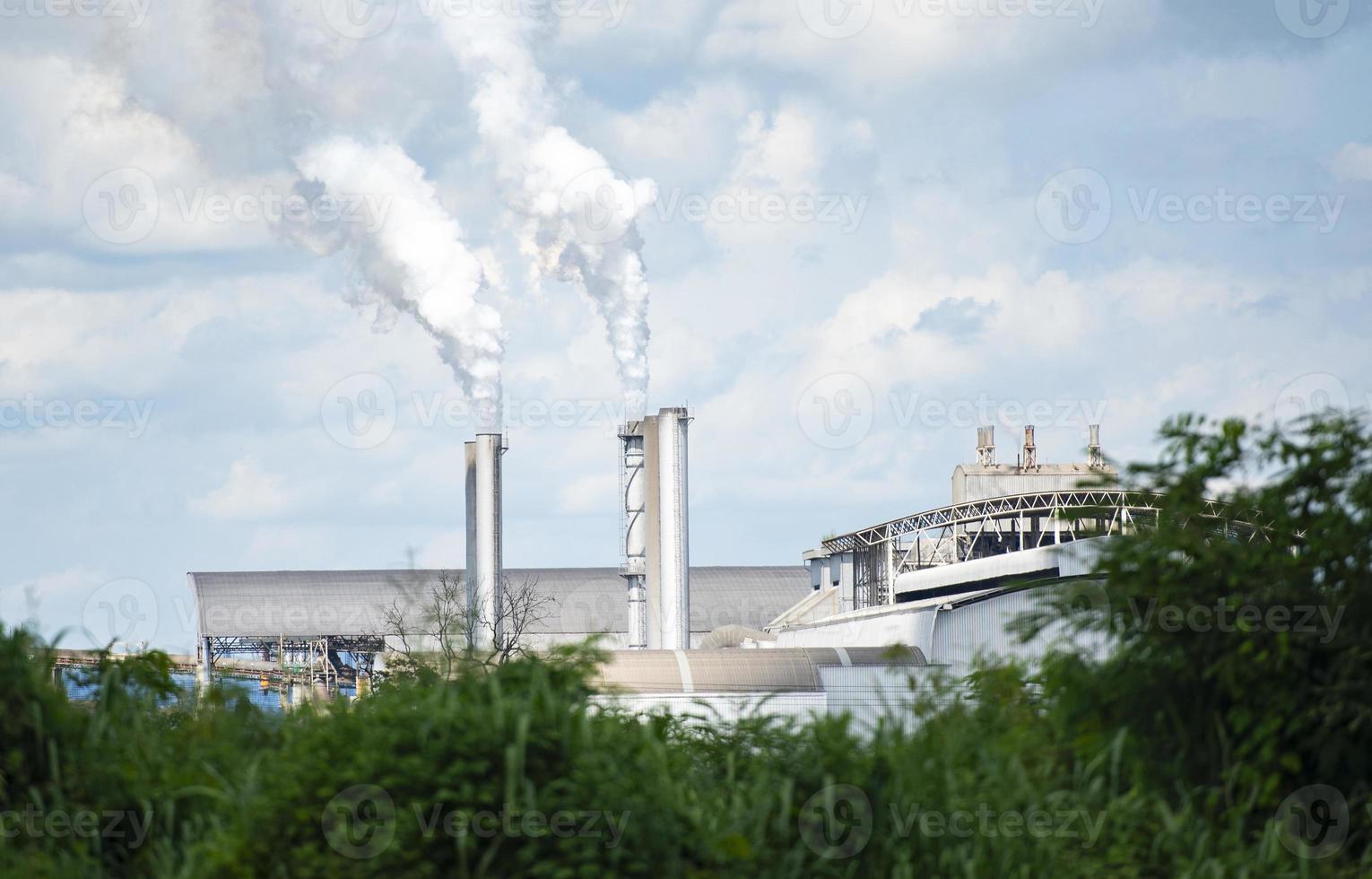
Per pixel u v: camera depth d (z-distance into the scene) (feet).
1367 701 97.81
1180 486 108.68
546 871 85.97
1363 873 95.09
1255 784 99.04
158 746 113.80
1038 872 95.35
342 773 90.63
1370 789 98.78
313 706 125.70
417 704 101.40
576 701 112.27
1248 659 100.94
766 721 115.75
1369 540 102.12
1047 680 113.70
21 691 106.11
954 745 107.14
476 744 90.79
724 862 91.15
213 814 103.30
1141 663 107.24
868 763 100.68
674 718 123.75
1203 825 98.22
